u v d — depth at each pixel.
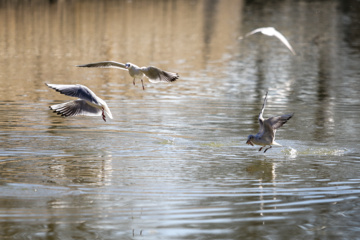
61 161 14.80
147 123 19.02
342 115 20.55
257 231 10.53
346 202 12.06
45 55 33.38
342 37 44.78
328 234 10.52
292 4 70.88
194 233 10.40
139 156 15.36
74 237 10.17
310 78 28.28
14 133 17.44
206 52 36.34
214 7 65.94
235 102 22.55
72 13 53.69
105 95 23.45
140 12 57.28
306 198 12.27
